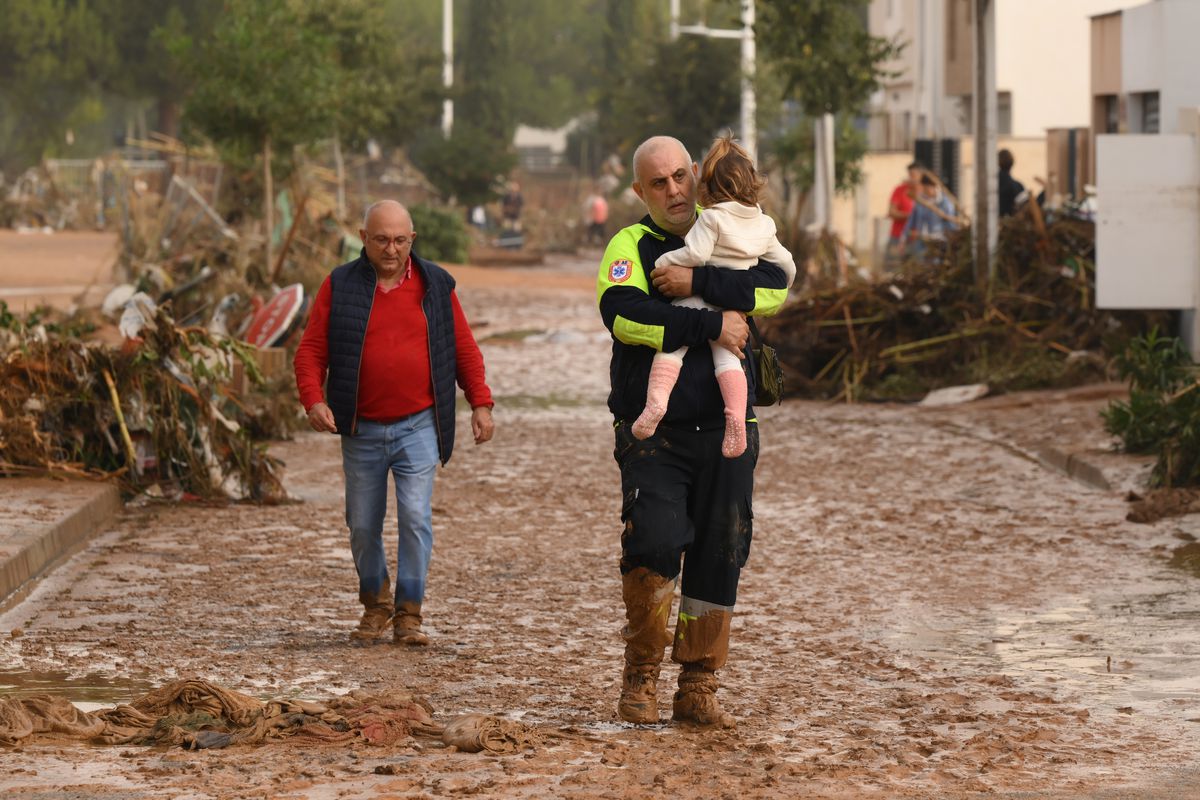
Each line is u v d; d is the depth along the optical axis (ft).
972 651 44.88
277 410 90.99
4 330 71.97
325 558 59.06
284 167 157.69
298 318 106.11
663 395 34.47
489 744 33.35
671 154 35.37
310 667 42.91
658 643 36.29
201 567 57.31
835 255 139.54
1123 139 103.40
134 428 70.90
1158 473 71.77
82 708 37.83
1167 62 141.28
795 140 209.97
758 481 79.10
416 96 294.66
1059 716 37.22
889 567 57.98
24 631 47.06
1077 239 116.26
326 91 150.92
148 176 219.20
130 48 365.61
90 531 63.46
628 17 490.49
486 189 338.75
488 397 47.96
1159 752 33.81
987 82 116.88
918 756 33.40
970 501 72.43
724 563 35.99
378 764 31.94
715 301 34.47
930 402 109.60
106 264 205.87
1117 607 50.72
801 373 118.21
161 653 44.24
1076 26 239.30
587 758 32.83
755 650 45.19
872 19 315.58
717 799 29.53
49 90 373.40
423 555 46.21
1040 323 115.96
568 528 66.08
